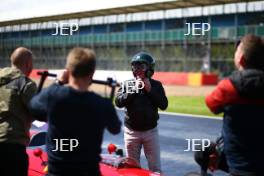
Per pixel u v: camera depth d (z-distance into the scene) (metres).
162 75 39.16
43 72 4.07
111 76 3.74
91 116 3.30
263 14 39.62
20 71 4.28
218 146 3.57
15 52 4.37
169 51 50.28
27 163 4.20
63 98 3.29
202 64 46.16
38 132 5.63
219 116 16.83
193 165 8.47
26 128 4.20
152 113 5.99
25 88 4.13
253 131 3.12
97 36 57.72
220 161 3.58
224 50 44.59
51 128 3.37
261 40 3.26
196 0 24.44
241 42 3.31
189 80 36.84
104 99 3.43
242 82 3.09
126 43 54.88
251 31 40.59
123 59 53.56
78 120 3.29
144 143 6.09
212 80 36.62
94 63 3.33
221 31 43.97
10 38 56.94
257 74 3.10
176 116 16.80
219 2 25.33
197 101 22.17
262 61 3.18
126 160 5.21
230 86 3.13
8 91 4.13
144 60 5.82
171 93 26.88
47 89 3.44
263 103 3.13
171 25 50.59
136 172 4.94
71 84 3.35
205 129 13.39
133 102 5.96
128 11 27.78
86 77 3.31
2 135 4.03
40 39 58.38
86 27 58.22
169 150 9.97
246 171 3.12
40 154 4.86
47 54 57.81
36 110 3.43
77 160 3.30
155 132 6.11
